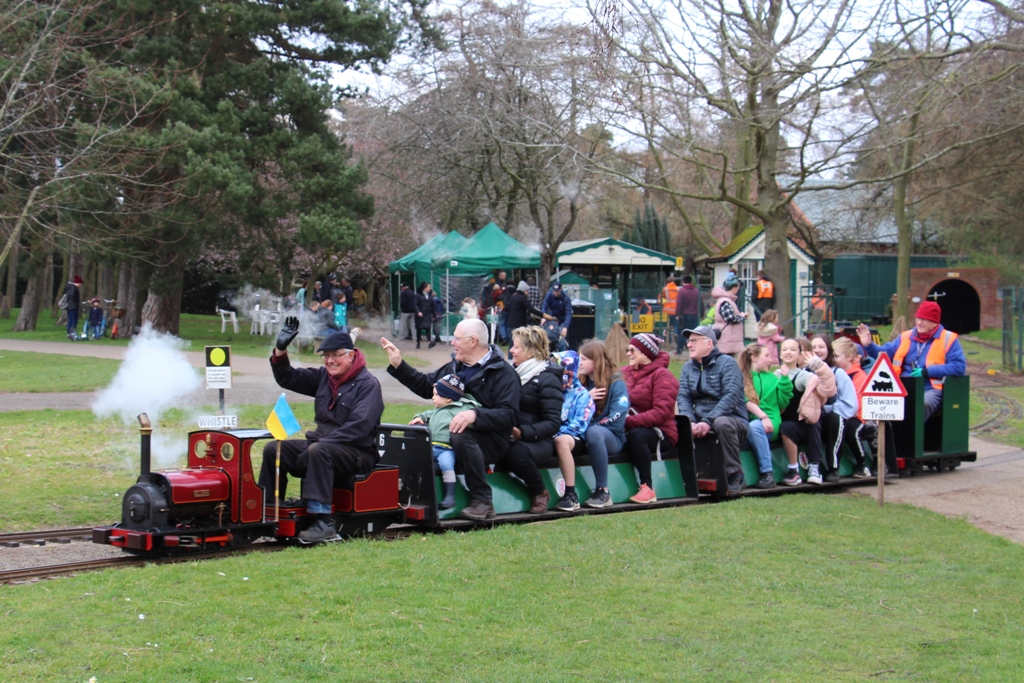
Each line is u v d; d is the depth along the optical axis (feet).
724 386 33.06
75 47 68.49
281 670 15.25
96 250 81.56
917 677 16.21
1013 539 27.40
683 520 27.78
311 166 93.30
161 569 20.94
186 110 86.53
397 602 19.03
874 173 93.86
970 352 87.66
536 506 28.17
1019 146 83.92
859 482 36.01
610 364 30.27
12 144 75.61
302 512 24.04
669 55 60.44
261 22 90.63
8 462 34.09
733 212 112.68
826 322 84.58
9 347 87.10
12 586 19.90
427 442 25.94
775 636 18.01
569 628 17.95
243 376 63.77
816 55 59.06
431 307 91.09
